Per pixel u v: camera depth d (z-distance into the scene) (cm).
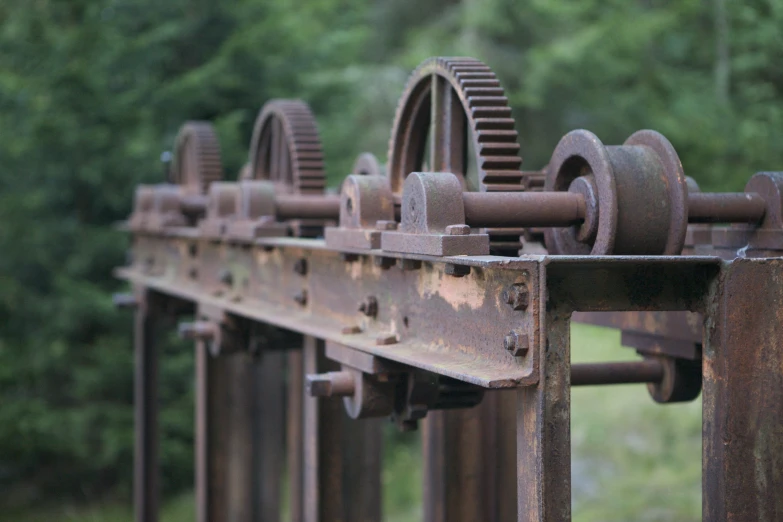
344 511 539
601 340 1892
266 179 711
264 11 1525
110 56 1437
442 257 327
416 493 1433
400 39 2367
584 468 1319
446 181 349
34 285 1482
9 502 1426
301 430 910
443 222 345
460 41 2155
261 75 1526
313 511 532
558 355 295
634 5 1959
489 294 318
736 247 408
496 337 314
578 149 356
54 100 1424
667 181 349
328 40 1606
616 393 1667
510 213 353
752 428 306
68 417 1402
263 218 561
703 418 316
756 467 307
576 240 367
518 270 296
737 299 303
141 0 1470
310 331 466
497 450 564
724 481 306
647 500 1166
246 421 930
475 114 392
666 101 1883
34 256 1445
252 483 931
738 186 1644
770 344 306
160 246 850
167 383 1453
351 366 425
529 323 289
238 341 636
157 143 1448
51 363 1428
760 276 304
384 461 1550
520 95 1977
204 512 769
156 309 863
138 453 906
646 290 305
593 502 1191
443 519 558
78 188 1482
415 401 420
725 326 303
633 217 343
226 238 604
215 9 1498
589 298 299
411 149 477
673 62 1953
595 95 1952
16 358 1435
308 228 605
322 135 1543
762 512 309
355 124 1759
